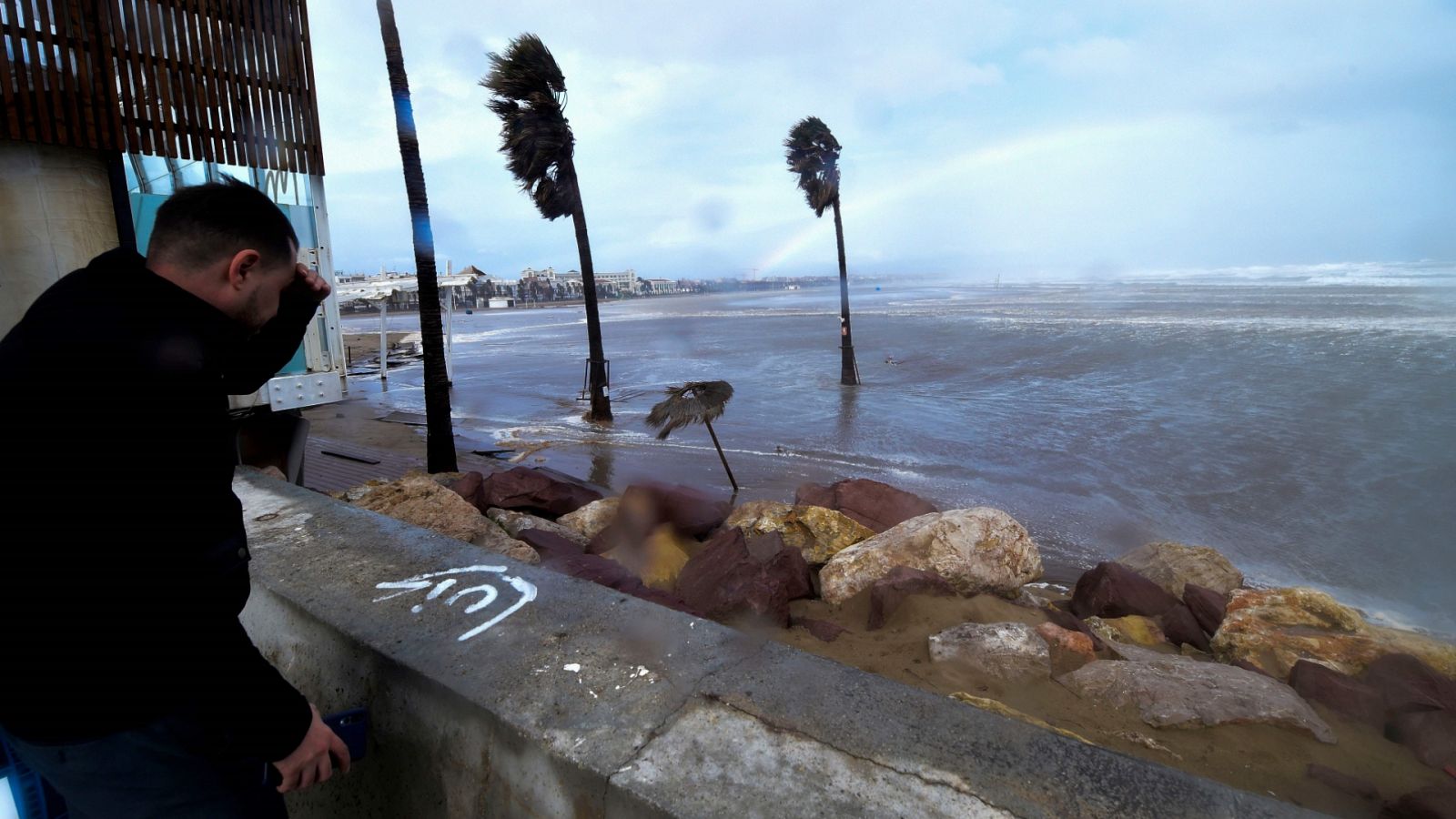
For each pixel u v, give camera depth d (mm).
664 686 1621
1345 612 3697
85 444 1068
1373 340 19875
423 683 1681
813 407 15117
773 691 1597
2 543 1079
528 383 21094
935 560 4027
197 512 1176
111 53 4355
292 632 2113
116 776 1205
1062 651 3156
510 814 1535
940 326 33406
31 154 4176
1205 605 4062
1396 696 2725
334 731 1638
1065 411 13406
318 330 5547
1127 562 5289
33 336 1110
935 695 1577
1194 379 15844
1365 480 8477
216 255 1244
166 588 1135
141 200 4680
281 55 5207
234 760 1268
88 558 1086
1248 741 2430
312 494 3207
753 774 1336
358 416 15633
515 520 5398
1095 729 2525
